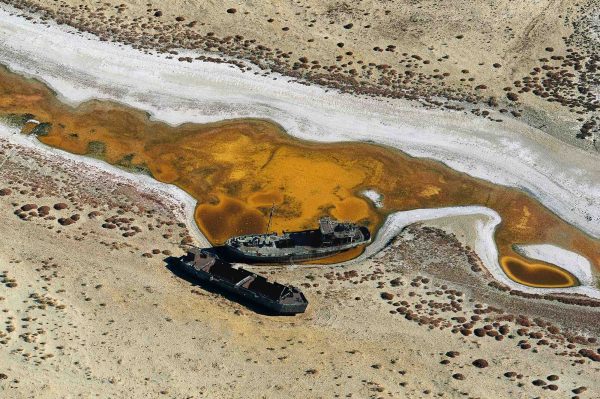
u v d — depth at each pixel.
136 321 94.81
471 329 97.94
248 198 120.19
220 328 95.50
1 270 99.12
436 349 94.62
